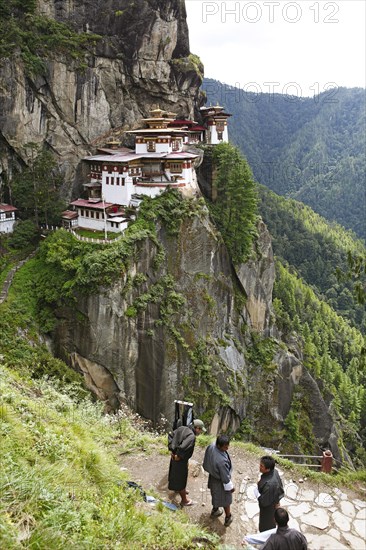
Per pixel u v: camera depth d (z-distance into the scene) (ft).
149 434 72.74
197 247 199.72
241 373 212.23
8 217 209.77
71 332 168.66
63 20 232.12
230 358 206.80
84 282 164.14
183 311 186.70
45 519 29.27
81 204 200.34
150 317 176.76
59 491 33.68
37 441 41.29
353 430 270.87
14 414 44.78
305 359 267.18
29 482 32.01
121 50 240.53
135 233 179.01
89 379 167.84
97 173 215.72
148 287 180.34
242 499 52.80
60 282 172.14
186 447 47.42
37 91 217.36
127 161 196.44
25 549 26.55
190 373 184.44
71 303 167.73
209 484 46.62
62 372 151.23
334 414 264.31
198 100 287.89
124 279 169.99
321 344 360.48
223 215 222.07
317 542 47.09
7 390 51.08
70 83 225.76
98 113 237.45
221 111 280.92
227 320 220.43
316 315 389.80
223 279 216.13
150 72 249.14
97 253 168.96
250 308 233.96
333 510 52.60
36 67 213.66
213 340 201.26
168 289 185.37
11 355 146.61
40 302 172.45
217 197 234.99
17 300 167.12
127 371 170.50
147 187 199.52
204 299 199.41
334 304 477.77
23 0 219.61
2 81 206.08
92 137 237.45
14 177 219.20
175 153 214.90
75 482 38.04
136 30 239.30
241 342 226.38
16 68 208.74
